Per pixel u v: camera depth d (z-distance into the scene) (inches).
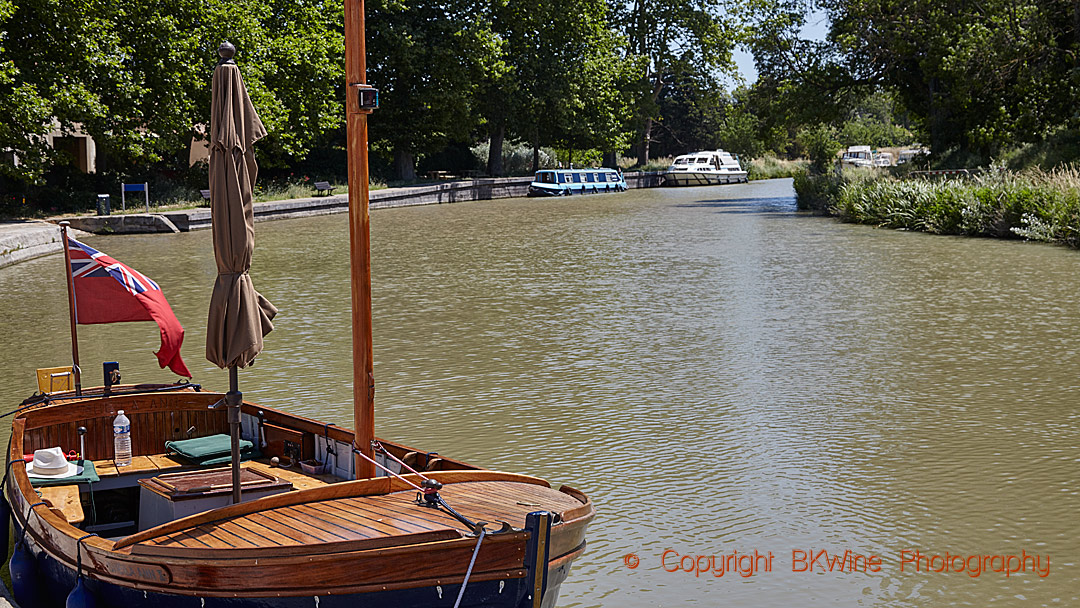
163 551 195.6
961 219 1261.1
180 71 1523.1
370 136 2305.6
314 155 2281.0
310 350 560.1
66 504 266.1
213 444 310.3
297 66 1791.3
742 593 258.4
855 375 489.4
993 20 1599.4
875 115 5634.8
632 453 371.6
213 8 1590.8
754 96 2011.6
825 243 1149.1
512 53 2512.3
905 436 388.2
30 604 245.9
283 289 811.4
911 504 317.4
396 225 1525.6
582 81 2598.4
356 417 255.8
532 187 2471.7
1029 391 453.4
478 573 194.5
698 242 1179.9
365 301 250.5
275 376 496.4
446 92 2202.3
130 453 306.3
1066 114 1651.1
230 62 235.6
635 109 3004.4
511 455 369.7
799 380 480.7
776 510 315.0
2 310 718.5
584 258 1021.8
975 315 650.2
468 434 396.2
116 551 202.8
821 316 654.5
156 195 1653.5
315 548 189.2
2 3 1226.0
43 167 1348.4
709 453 371.2
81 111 1323.8
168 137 1524.4
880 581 263.9
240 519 210.4
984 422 405.7
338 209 1859.0
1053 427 396.8
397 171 2429.9
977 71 1603.1
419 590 192.5
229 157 233.8
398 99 2274.9
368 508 214.7
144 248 1178.0
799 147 4576.8
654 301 728.3
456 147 2790.4
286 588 190.4
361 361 253.1
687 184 3144.7
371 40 2191.2
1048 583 260.8
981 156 1745.8
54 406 306.3
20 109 1241.4
